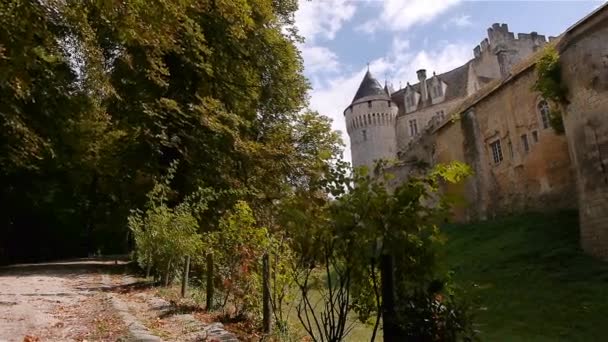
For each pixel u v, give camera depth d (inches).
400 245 131.6
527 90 1023.6
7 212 1136.2
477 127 1219.9
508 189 1104.2
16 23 245.0
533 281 625.0
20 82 273.1
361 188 136.6
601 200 678.5
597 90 685.9
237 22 577.3
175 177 652.7
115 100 622.2
